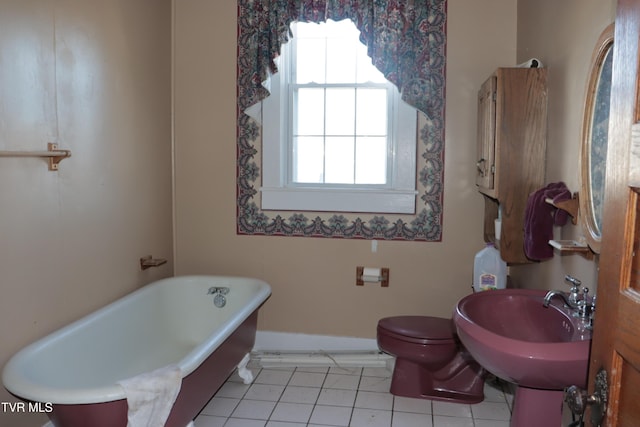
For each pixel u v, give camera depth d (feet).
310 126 11.05
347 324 11.03
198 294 10.59
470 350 5.58
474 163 10.29
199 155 11.22
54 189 7.76
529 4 9.04
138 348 9.34
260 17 10.53
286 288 11.17
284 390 9.44
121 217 9.51
